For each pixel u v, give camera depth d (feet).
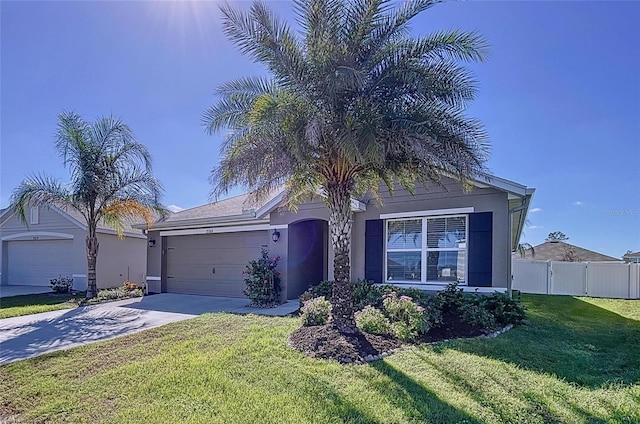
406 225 40.50
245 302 46.55
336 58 24.67
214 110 29.30
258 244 50.80
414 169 27.89
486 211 36.22
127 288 57.52
